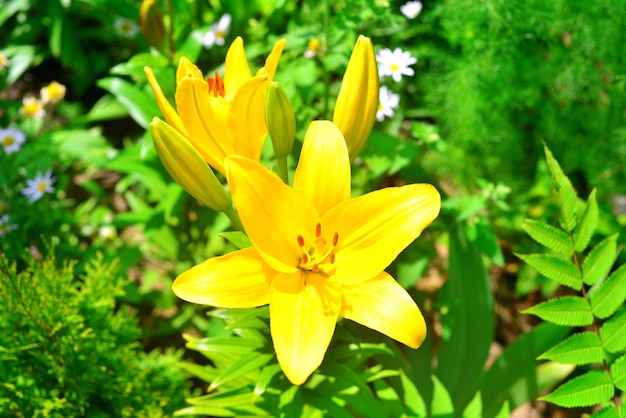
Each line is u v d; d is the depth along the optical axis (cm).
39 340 53
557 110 84
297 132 70
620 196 85
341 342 65
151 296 80
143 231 74
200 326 80
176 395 64
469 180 85
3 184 81
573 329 74
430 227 72
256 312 47
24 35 109
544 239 46
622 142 77
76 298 55
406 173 74
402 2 92
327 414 56
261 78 41
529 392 67
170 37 70
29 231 80
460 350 71
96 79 112
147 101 71
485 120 80
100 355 56
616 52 75
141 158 71
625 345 45
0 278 52
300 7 89
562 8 77
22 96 110
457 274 72
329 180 40
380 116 73
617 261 75
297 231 40
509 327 84
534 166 86
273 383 52
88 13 107
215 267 39
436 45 86
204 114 42
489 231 68
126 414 57
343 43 75
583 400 46
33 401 51
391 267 72
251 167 38
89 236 88
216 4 87
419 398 57
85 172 96
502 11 70
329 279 40
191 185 42
